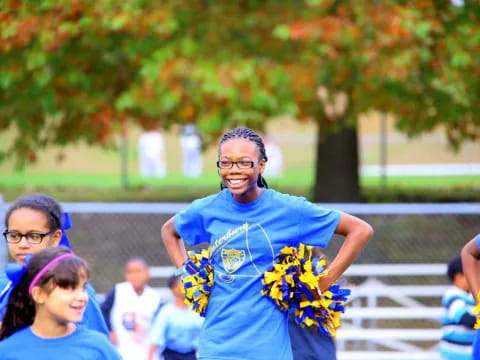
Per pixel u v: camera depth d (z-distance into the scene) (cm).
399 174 3488
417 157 3934
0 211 1504
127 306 1330
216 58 1900
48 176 3697
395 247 2131
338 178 2423
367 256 1884
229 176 792
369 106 2106
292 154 4303
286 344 798
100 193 2758
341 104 2345
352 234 807
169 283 1287
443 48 2030
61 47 1938
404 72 1875
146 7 1911
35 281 636
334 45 1869
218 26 1970
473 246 902
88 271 648
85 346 650
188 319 1277
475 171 3516
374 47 1858
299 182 3303
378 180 3347
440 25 2005
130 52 1939
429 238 2153
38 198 771
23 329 654
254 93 1836
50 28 1845
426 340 1844
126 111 2083
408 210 1523
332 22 1834
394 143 4100
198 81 1855
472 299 1204
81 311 642
